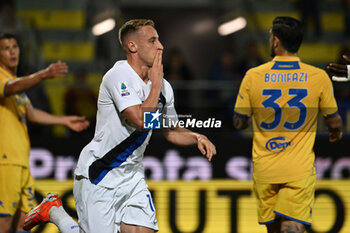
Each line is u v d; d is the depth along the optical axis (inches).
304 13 1520.7
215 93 1030.4
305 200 602.5
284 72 606.2
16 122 691.4
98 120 537.3
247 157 851.4
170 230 842.8
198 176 850.1
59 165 847.1
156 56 521.0
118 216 540.7
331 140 655.8
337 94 897.5
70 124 743.1
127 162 532.4
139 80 529.0
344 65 617.3
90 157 535.8
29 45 1309.1
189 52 1840.6
